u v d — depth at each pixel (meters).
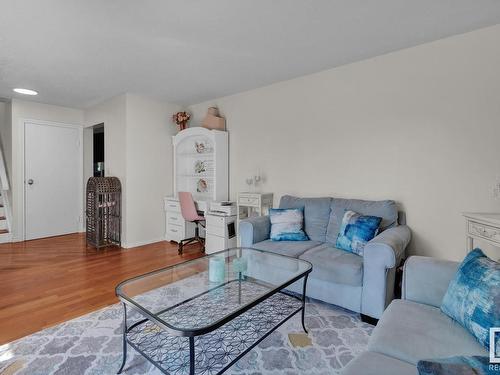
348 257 2.31
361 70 3.00
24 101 4.56
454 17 2.20
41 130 4.77
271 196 3.75
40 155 4.78
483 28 2.36
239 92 4.07
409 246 2.75
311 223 2.98
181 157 4.88
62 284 2.87
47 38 2.48
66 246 4.31
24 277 3.05
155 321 1.40
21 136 4.57
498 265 1.24
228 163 4.28
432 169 2.63
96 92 4.09
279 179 3.71
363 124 3.01
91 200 4.25
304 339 1.94
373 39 2.54
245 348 1.75
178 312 1.76
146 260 3.65
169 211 4.58
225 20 2.21
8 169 4.66
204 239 4.39
